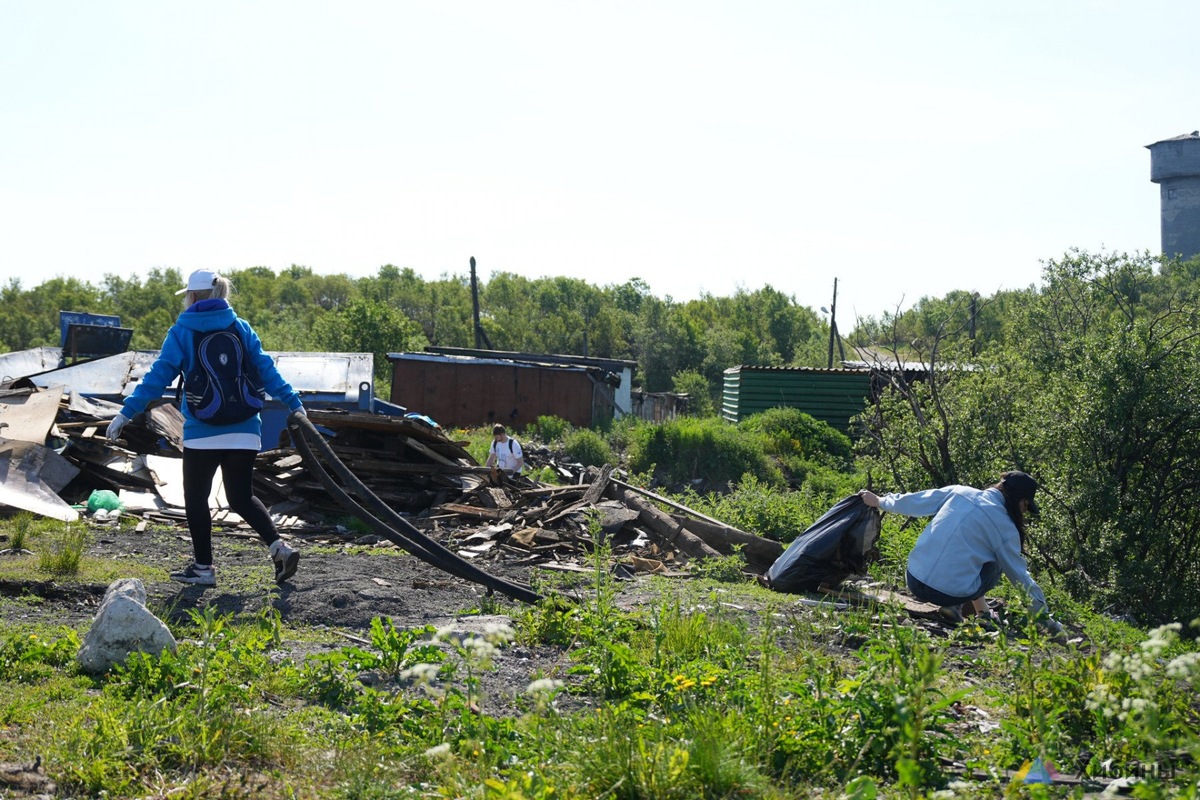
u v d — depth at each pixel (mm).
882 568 9219
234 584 6566
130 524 8812
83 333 21406
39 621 5223
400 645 4477
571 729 3545
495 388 31547
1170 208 70125
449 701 3719
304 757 3525
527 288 120625
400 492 11047
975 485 14055
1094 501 12094
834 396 31750
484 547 9188
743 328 99125
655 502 10812
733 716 3689
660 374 80938
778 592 8125
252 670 4250
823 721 3721
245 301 106688
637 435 25375
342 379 17719
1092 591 11422
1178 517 13062
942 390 15297
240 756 3480
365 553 8461
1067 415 13156
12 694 3869
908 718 3283
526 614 5648
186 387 6367
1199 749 3172
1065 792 3385
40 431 9945
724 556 9609
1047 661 4598
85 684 4070
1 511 8523
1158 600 11664
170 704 3707
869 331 16188
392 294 105750
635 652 4797
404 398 31281
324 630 5605
